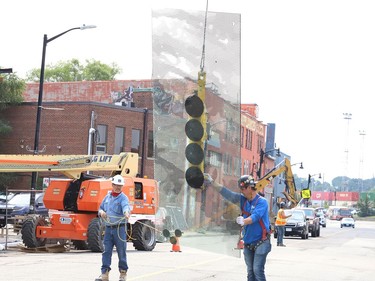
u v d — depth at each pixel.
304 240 43.03
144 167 54.47
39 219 22.38
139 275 14.80
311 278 16.33
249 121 75.94
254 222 9.36
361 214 191.62
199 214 6.85
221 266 17.97
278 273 17.34
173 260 19.48
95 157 22.94
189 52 6.93
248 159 75.56
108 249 12.27
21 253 21.30
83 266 16.34
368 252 30.41
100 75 93.50
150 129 55.81
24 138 52.72
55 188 23.02
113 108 53.09
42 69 34.41
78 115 51.47
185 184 6.87
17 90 52.28
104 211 12.34
